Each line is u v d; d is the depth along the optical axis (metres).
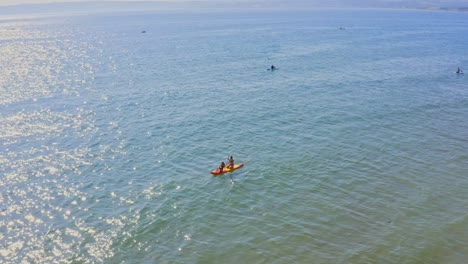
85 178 39.09
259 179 38.41
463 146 45.47
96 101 64.50
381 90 69.75
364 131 50.19
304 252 27.78
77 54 115.38
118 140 48.44
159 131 51.28
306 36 152.75
